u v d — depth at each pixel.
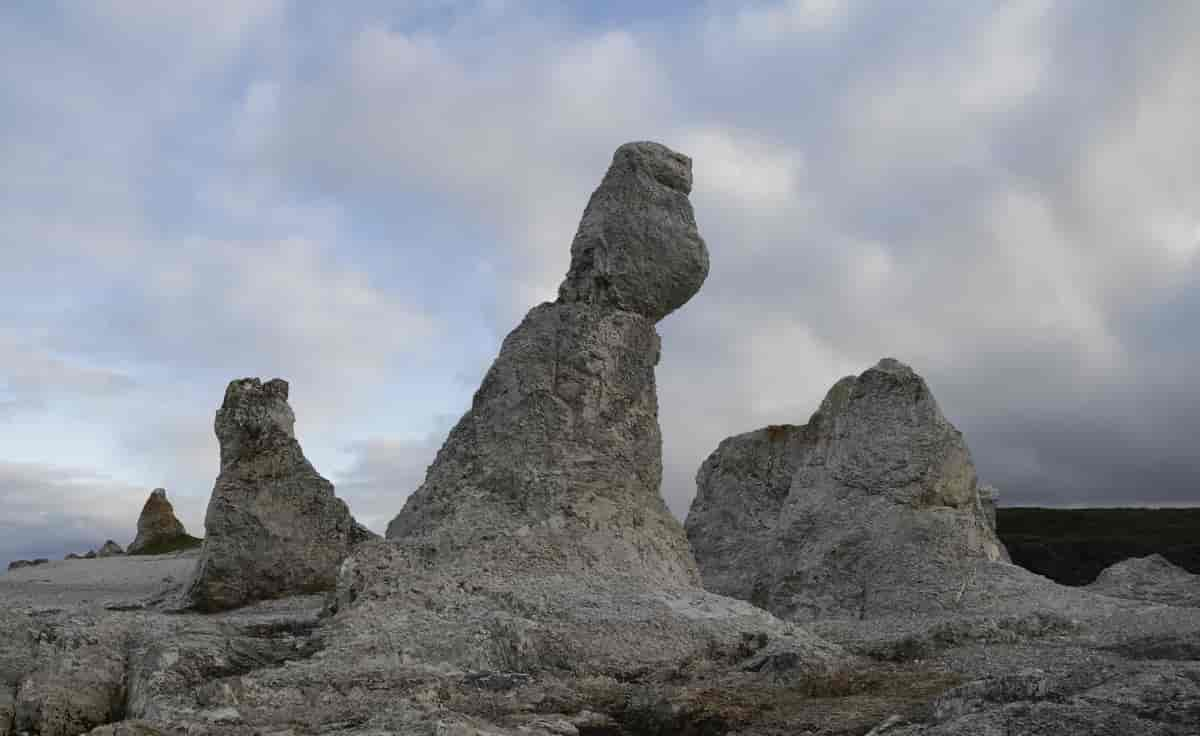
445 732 8.00
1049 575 34.91
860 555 17.47
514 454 14.97
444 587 12.80
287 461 19.05
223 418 19.06
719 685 10.26
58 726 9.95
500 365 15.89
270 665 10.78
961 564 16.77
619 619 12.23
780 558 18.92
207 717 9.10
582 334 15.68
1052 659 10.76
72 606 18.12
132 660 10.90
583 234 16.42
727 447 23.89
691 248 16.59
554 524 14.30
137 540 41.03
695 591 13.78
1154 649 10.89
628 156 16.59
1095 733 6.57
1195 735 6.47
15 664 11.40
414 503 15.54
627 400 15.81
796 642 11.71
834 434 19.58
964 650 11.71
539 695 10.09
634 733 9.22
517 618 11.79
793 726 8.59
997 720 6.93
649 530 15.03
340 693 9.91
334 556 18.86
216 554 18.08
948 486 17.81
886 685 10.07
